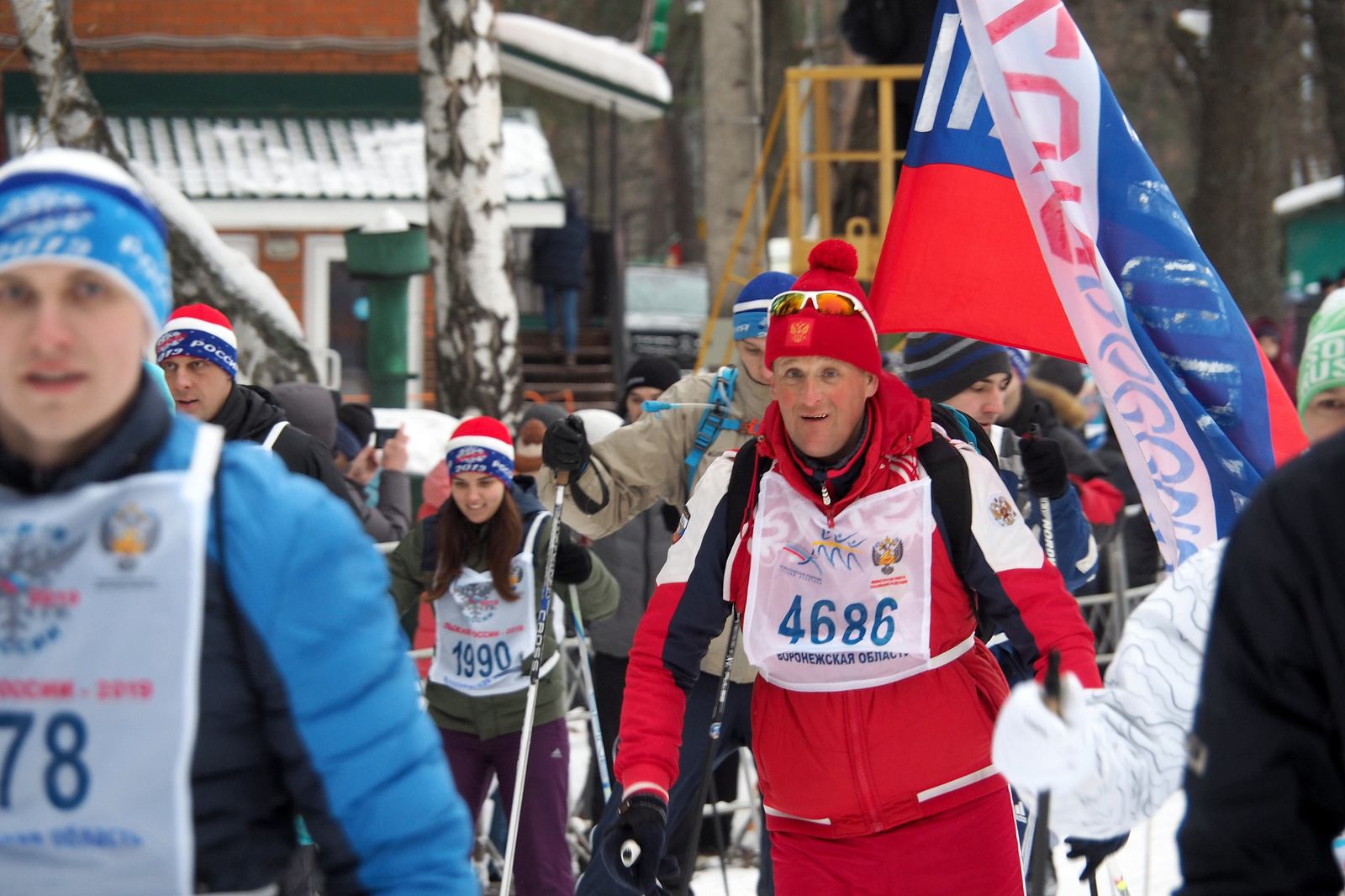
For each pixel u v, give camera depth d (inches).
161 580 153.6
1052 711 175.8
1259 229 1504.7
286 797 165.2
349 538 163.0
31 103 1353.3
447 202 890.7
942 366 395.9
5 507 155.7
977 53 335.0
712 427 400.2
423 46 890.7
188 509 154.7
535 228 1469.0
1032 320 359.3
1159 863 518.6
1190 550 315.9
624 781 285.4
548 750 466.3
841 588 282.8
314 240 1384.1
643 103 1501.0
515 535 470.0
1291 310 1605.6
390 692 163.6
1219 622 158.4
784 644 285.6
